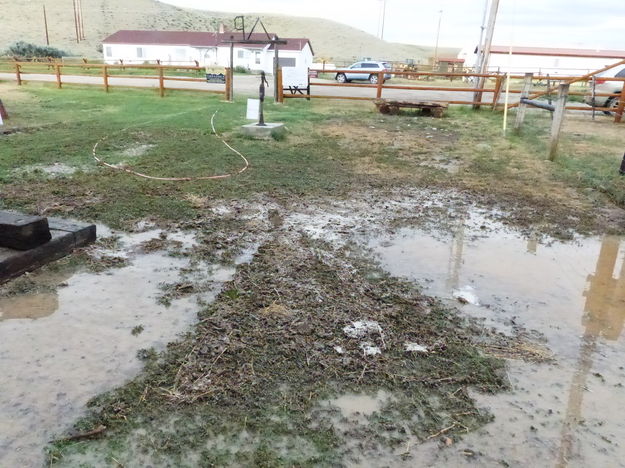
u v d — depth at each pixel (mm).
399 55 99438
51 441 1795
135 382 2115
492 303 2930
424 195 5125
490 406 2057
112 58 47000
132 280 3037
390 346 2443
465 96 18297
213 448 1785
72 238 3369
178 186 5012
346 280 3133
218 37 46469
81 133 7766
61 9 82125
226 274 3160
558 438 1893
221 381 2141
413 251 3660
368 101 14625
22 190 4715
